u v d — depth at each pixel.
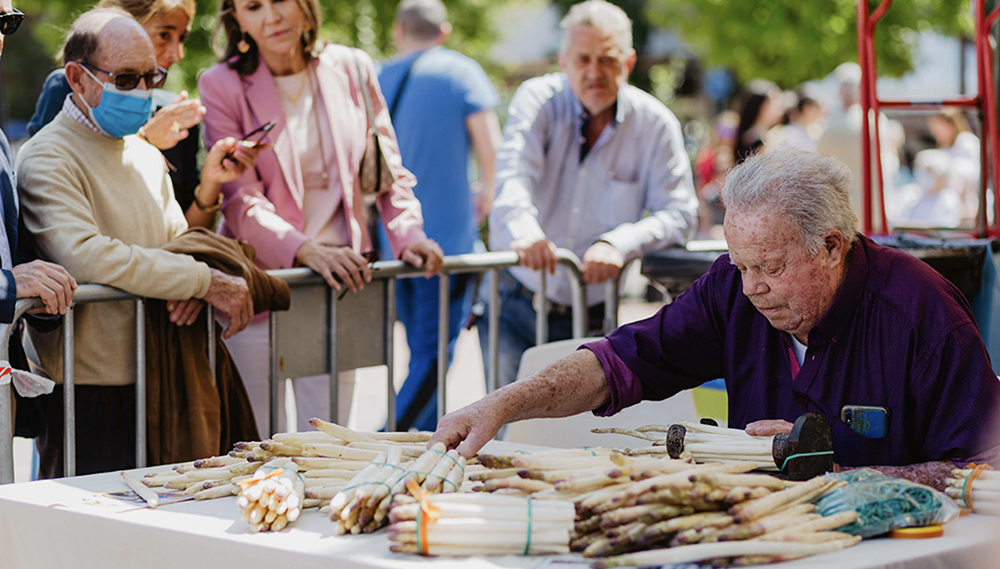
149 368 3.11
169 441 3.13
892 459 2.34
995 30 4.16
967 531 1.88
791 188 2.25
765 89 9.60
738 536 1.72
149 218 3.23
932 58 12.43
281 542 1.84
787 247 2.24
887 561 1.70
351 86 3.84
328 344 3.59
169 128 3.34
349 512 1.86
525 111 4.41
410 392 5.26
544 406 2.48
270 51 3.61
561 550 1.76
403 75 5.49
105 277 2.95
